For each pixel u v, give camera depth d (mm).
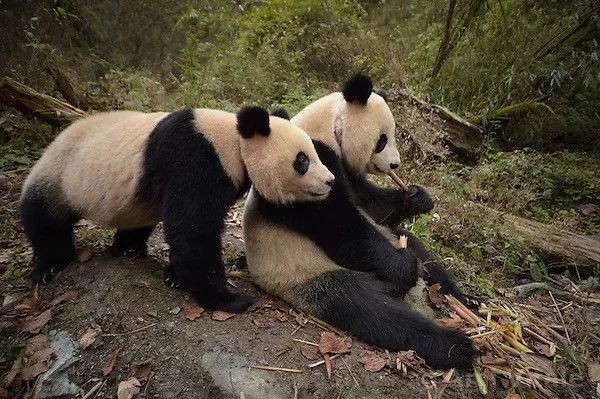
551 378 3789
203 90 8242
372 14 11742
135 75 8633
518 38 9172
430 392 3369
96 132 3932
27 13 8461
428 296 4344
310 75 9586
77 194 3840
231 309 3746
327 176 3699
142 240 4402
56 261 4102
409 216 5062
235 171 3662
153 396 3260
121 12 10102
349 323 3727
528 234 6027
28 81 7586
